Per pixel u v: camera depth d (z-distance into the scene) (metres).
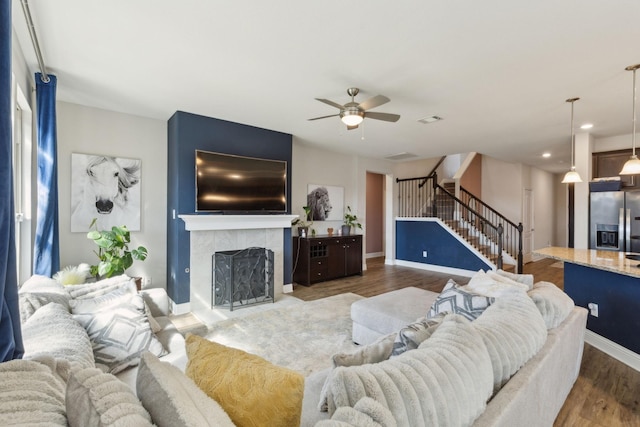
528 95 3.28
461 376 1.02
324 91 3.24
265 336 3.20
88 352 1.47
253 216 4.42
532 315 1.63
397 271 6.78
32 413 0.79
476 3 1.87
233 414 0.88
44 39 2.31
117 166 3.94
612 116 3.95
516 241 7.71
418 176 8.27
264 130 4.68
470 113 3.86
